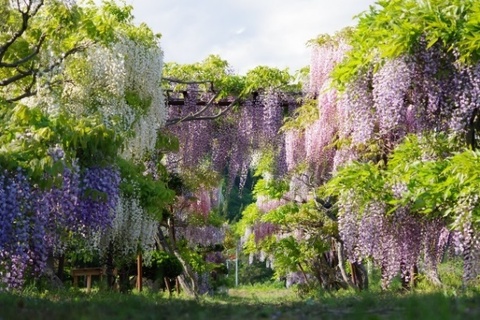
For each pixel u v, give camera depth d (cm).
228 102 1872
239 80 1847
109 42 1391
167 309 685
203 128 1895
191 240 2514
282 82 1833
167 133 1833
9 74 1420
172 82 1873
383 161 1297
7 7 1265
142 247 1544
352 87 1155
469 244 955
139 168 1572
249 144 1861
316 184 1681
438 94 1050
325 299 821
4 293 866
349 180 1130
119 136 1108
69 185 1062
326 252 2008
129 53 1427
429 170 999
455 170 950
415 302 598
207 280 2594
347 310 652
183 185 2031
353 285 1727
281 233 2102
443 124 1093
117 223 1441
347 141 1366
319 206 1748
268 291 3469
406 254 1116
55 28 1288
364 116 1148
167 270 2022
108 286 1669
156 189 1541
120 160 1429
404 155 1094
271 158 1850
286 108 1841
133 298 870
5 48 1216
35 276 1191
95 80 1380
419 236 1119
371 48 1118
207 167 2025
